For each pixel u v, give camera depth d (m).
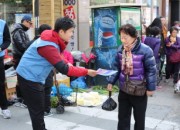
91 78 8.74
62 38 3.81
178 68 9.16
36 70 3.90
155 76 4.25
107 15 8.42
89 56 8.71
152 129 5.64
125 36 4.17
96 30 8.70
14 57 6.85
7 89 7.09
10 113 6.16
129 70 4.24
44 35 3.79
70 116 6.24
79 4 10.11
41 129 4.08
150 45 8.10
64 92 6.93
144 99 4.35
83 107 6.82
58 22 3.76
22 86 4.01
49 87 6.09
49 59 3.74
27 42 6.57
